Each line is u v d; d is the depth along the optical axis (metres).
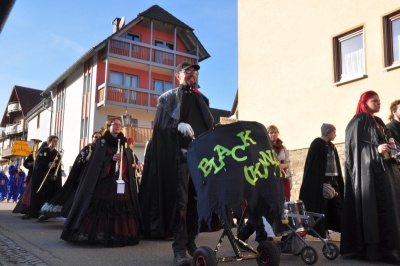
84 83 33.50
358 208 5.02
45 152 9.50
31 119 50.56
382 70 9.56
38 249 5.26
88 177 5.79
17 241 5.93
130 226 5.76
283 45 12.47
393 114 5.81
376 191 4.93
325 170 6.11
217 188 3.40
